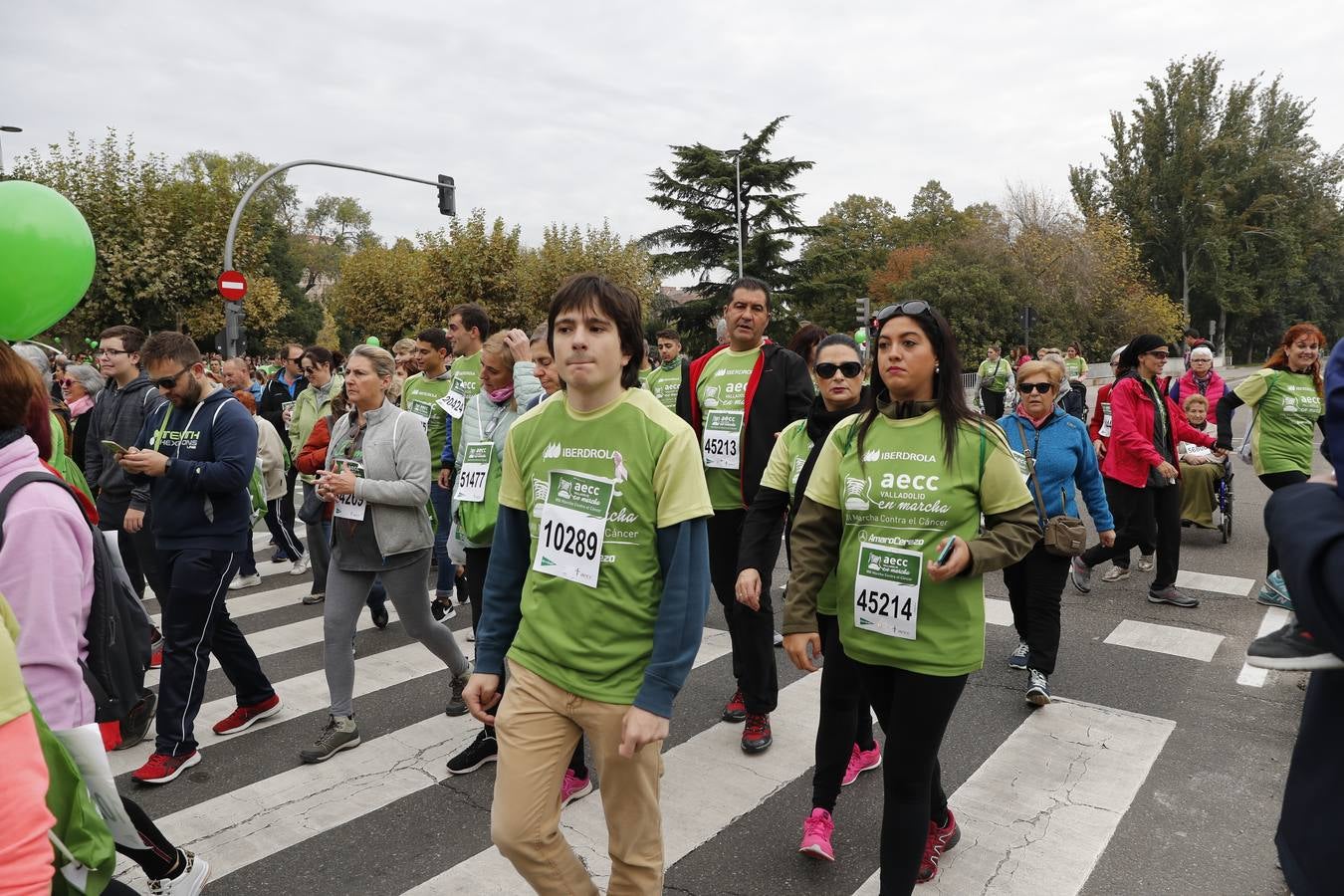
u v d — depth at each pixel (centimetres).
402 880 312
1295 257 5200
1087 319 4222
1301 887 139
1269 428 620
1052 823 346
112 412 561
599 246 3028
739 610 406
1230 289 5106
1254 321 5825
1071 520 439
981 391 2017
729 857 323
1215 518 858
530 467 243
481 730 400
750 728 410
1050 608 459
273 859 326
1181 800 363
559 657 225
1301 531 132
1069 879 308
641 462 225
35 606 205
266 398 952
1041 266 4141
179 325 2073
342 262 3512
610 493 226
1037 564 462
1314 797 139
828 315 4378
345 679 418
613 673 224
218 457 390
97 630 246
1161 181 5203
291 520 789
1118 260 4353
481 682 245
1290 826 143
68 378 711
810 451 329
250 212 2883
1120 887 304
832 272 4247
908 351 256
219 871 318
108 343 554
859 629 262
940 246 4800
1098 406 730
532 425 244
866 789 372
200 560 389
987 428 255
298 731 443
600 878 311
